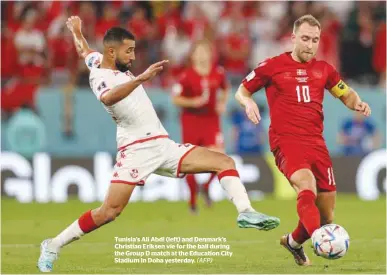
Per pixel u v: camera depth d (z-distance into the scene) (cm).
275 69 2839
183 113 4944
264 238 3788
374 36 7194
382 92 6412
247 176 6012
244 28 7088
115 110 2709
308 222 2592
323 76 2844
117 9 7012
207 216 4803
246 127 6262
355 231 4050
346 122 6375
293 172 2731
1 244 3675
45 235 4012
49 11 6769
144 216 4803
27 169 5809
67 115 6166
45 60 6575
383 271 2778
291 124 2797
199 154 2761
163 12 7225
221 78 4919
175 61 6825
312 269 2850
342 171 6094
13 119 6072
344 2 7638
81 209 5238
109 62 2738
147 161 2730
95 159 5878
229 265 3005
